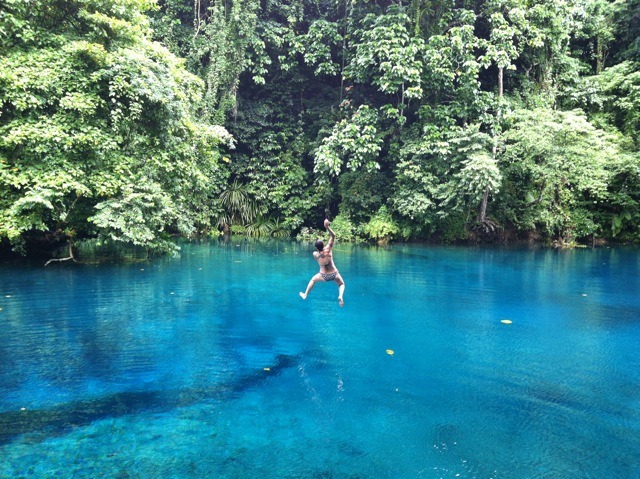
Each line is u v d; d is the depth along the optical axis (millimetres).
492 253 15328
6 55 9828
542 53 17750
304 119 21969
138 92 10406
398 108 17359
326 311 7770
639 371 5195
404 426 3951
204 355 5641
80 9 10547
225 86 19438
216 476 3199
